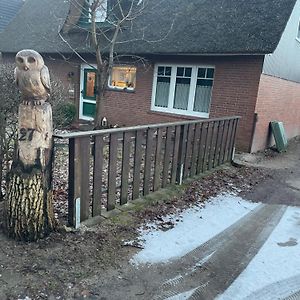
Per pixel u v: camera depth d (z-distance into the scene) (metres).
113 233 3.56
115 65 11.57
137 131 4.18
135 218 4.00
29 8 17.25
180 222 4.11
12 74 4.16
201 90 10.02
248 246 3.66
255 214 4.67
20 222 3.12
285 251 3.60
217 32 9.36
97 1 8.38
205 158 6.20
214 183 5.83
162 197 4.75
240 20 9.29
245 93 8.94
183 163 5.42
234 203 5.03
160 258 3.23
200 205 4.77
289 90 11.02
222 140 6.75
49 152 3.15
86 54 12.08
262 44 8.16
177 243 3.56
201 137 5.84
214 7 10.37
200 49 9.07
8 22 17.64
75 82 12.91
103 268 2.94
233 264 3.26
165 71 10.73
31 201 3.10
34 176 3.07
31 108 2.95
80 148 3.37
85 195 3.62
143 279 2.88
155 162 4.75
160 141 4.72
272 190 5.93
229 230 4.05
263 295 2.79
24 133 2.99
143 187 4.66
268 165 7.94
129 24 11.57
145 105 11.25
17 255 2.95
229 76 9.17
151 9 11.77
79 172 3.43
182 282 2.89
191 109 10.26
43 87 2.95
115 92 11.96
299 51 11.04
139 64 11.15
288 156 9.38
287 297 2.79
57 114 5.31
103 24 11.59
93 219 3.79
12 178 3.09
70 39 12.90
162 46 9.98
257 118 8.99
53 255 3.02
